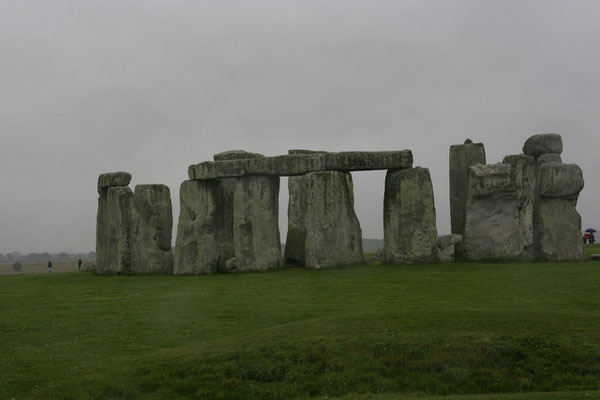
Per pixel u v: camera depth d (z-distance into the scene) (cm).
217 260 3033
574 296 1803
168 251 3152
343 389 1270
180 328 1703
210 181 3047
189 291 2328
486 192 2714
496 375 1272
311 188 2838
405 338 1387
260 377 1313
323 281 2366
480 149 3319
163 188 3142
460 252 2792
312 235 2827
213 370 1329
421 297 1909
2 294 2495
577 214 2752
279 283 2395
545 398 1134
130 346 1564
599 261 2669
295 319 1711
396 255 2772
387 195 2823
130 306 2062
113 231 3228
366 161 2823
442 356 1331
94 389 1282
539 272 2275
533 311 1551
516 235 2723
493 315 1498
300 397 1253
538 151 3203
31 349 1561
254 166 2933
